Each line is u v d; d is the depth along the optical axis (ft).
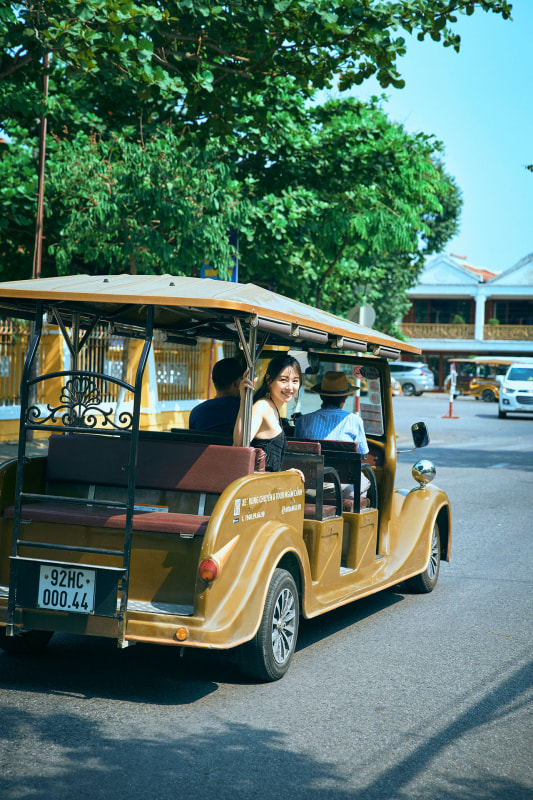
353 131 60.49
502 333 202.39
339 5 31.40
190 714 14.60
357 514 20.45
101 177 48.80
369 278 82.48
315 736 13.80
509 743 13.83
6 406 51.34
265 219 56.65
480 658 18.43
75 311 17.51
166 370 64.54
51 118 54.08
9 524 16.34
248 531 15.56
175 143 48.60
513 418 115.44
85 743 13.15
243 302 14.49
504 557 29.63
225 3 32.50
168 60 35.91
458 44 33.01
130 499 14.53
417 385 174.60
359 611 22.65
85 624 14.58
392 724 14.46
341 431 21.75
